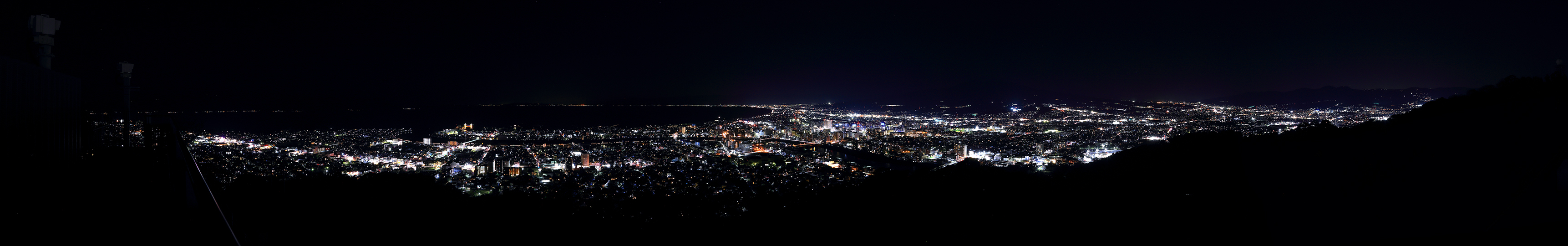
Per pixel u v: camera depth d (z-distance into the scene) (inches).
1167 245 216.2
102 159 271.3
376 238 257.9
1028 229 261.0
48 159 285.4
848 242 283.7
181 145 159.8
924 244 264.1
